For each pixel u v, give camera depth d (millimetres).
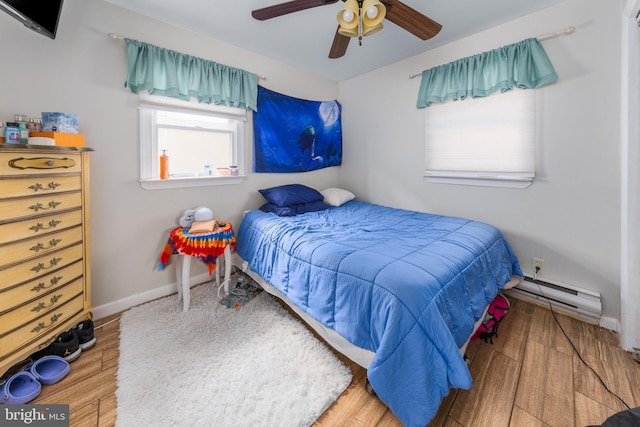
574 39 1873
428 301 1144
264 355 1553
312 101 3219
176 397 1272
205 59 2344
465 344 1362
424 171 2750
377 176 3191
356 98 3357
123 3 1911
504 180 2229
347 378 1396
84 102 1821
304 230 1999
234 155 2678
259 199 2881
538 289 2064
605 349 1621
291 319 1914
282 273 1816
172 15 2057
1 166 1201
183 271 2008
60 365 1429
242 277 2520
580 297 1905
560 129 1966
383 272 1266
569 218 1976
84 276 1669
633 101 1529
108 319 1948
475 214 2434
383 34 2346
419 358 1073
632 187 1551
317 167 3338
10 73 1556
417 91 2756
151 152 2152
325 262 1504
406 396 1067
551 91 1984
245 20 2131
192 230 2027
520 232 2191
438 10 1996
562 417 1186
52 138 1455
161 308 2066
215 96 2377
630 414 831
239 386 1336
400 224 2207
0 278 1218
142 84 2006
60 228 1488
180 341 1677
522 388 1342
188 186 2367
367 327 1251
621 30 1696
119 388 1321
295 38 2414
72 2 1746
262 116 2789
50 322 1450
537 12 2006
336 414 1212
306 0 1518
